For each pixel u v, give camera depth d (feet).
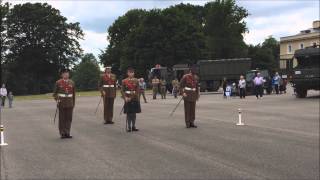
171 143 45.55
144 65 297.12
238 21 356.18
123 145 44.88
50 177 31.71
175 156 38.60
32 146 45.50
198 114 77.20
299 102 102.99
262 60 390.42
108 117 65.26
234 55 344.69
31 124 68.08
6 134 55.62
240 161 36.11
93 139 49.44
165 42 295.89
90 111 91.04
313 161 35.91
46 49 329.11
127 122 56.13
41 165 35.86
